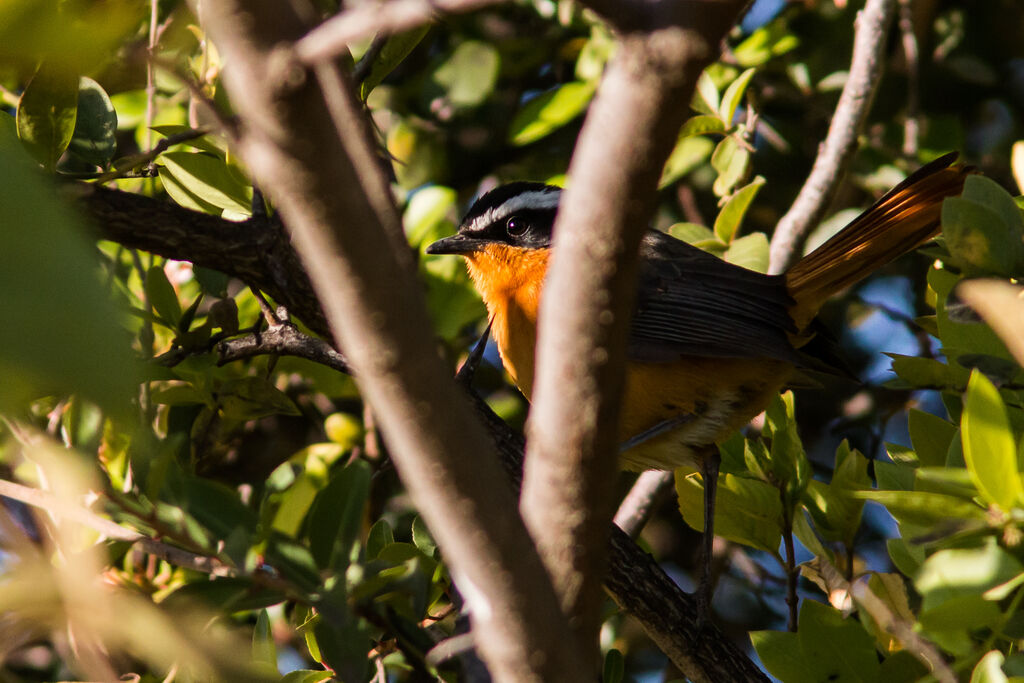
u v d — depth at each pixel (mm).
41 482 6008
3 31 1724
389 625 5355
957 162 8727
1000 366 6051
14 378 1402
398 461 3562
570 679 3543
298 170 2637
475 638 4047
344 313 2885
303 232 2760
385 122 12203
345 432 10133
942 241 7812
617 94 3203
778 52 11430
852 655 6480
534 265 9531
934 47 12719
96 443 5719
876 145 11812
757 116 10898
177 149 9383
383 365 2943
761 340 8922
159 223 6578
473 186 12391
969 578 5141
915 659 6391
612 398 3699
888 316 12227
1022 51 12555
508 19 12594
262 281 6965
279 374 10617
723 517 7785
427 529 7090
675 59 3057
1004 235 5949
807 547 7523
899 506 5305
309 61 2516
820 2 12219
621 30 3094
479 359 7980
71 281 1451
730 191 10406
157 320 8195
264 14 2527
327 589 4609
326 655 5199
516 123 11125
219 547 4754
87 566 3652
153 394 8430
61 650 5906
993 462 5125
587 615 4031
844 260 8914
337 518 4918
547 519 3902
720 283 9172
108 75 6207
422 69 12641
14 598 3215
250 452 11180
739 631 11398
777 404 7887
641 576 7801
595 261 3441
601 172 3305
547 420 3756
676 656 7859
